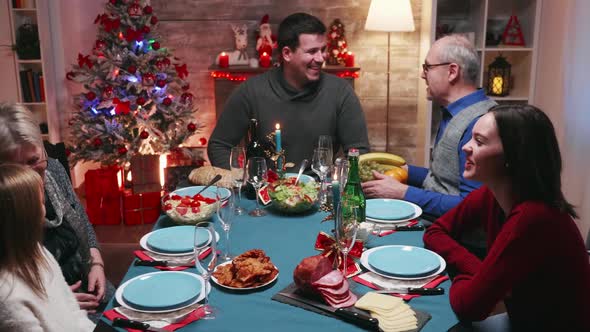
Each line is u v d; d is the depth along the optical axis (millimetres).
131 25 4090
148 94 4117
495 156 1511
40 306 1267
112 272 3291
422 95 4762
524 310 1523
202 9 4816
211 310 1392
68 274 1969
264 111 2939
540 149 1462
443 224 1863
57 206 1927
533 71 4301
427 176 2455
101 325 1333
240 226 1981
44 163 1758
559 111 3955
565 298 1463
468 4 4574
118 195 4055
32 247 1278
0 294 1205
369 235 1813
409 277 1560
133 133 4141
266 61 4637
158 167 3980
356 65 4949
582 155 3650
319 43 2807
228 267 1567
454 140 2188
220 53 4793
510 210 1568
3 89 4602
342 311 1356
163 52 4180
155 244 1754
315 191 2156
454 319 1380
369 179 2305
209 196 2227
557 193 1482
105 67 4035
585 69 3578
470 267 1643
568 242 1437
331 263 1610
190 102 4262
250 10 4820
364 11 4828
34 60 4574
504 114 1494
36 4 4480
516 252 1407
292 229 1950
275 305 1425
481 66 4336
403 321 1325
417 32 4859
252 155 2467
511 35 4402
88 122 4121
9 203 1233
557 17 3971
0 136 1647
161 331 1287
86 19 4855
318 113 2943
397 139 5098
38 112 4875
